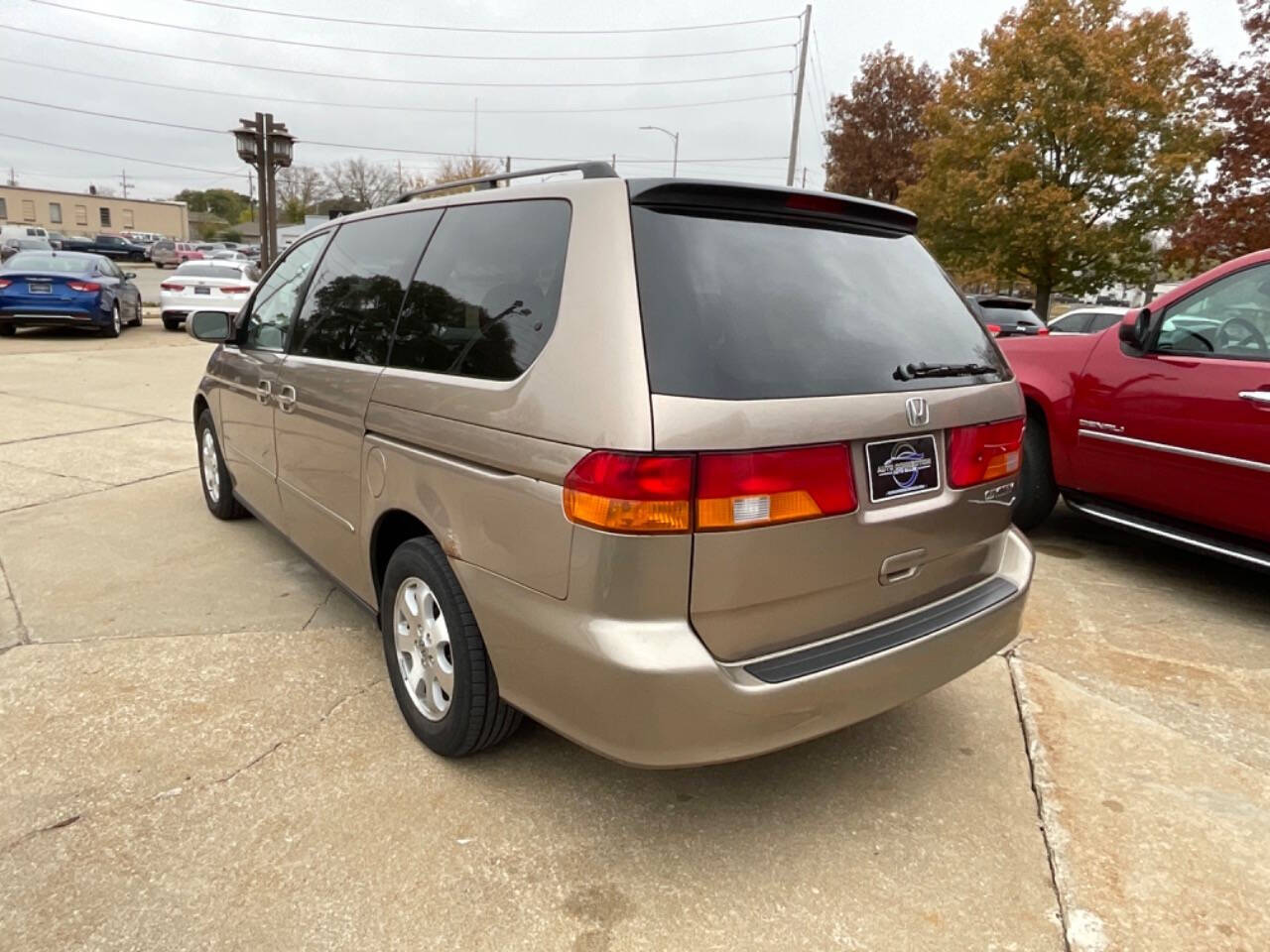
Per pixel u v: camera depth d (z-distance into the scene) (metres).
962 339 2.70
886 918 2.13
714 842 2.39
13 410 8.02
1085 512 4.75
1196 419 4.02
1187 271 21.50
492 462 2.23
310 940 2.01
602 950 2.01
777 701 2.06
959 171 21.77
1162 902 2.21
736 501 1.98
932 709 3.14
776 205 2.39
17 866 2.20
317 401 3.21
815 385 2.15
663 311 2.03
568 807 2.51
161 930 2.02
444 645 2.62
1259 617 4.07
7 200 79.50
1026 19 20.92
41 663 3.25
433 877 2.21
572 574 2.03
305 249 3.85
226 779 2.58
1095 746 2.91
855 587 2.30
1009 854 2.38
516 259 2.41
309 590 4.02
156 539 4.66
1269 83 15.19
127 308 16.08
